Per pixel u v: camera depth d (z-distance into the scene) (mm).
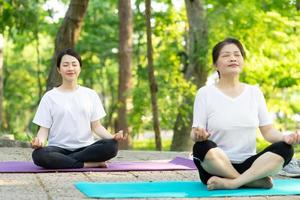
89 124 6234
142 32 18828
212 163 4504
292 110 20500
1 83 14367
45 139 6094
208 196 4262
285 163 4520
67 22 11016
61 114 6113
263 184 4566
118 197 4180
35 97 25828
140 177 5434
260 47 15352
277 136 4703
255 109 4727
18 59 25844
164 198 4184
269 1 15406
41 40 25734
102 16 20094
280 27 15367
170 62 16172
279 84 16344
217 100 4688
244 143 4684
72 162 5910
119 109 16312
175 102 13305
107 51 20062
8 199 4090
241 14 14383
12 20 13523
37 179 5191
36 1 15320
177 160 6762
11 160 7043
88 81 23703
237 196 4277
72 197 4184
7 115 26719
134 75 17500
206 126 4734
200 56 12977
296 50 15906
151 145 22047
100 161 6031
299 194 4379
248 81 16203
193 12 13328
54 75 10938
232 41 4742
